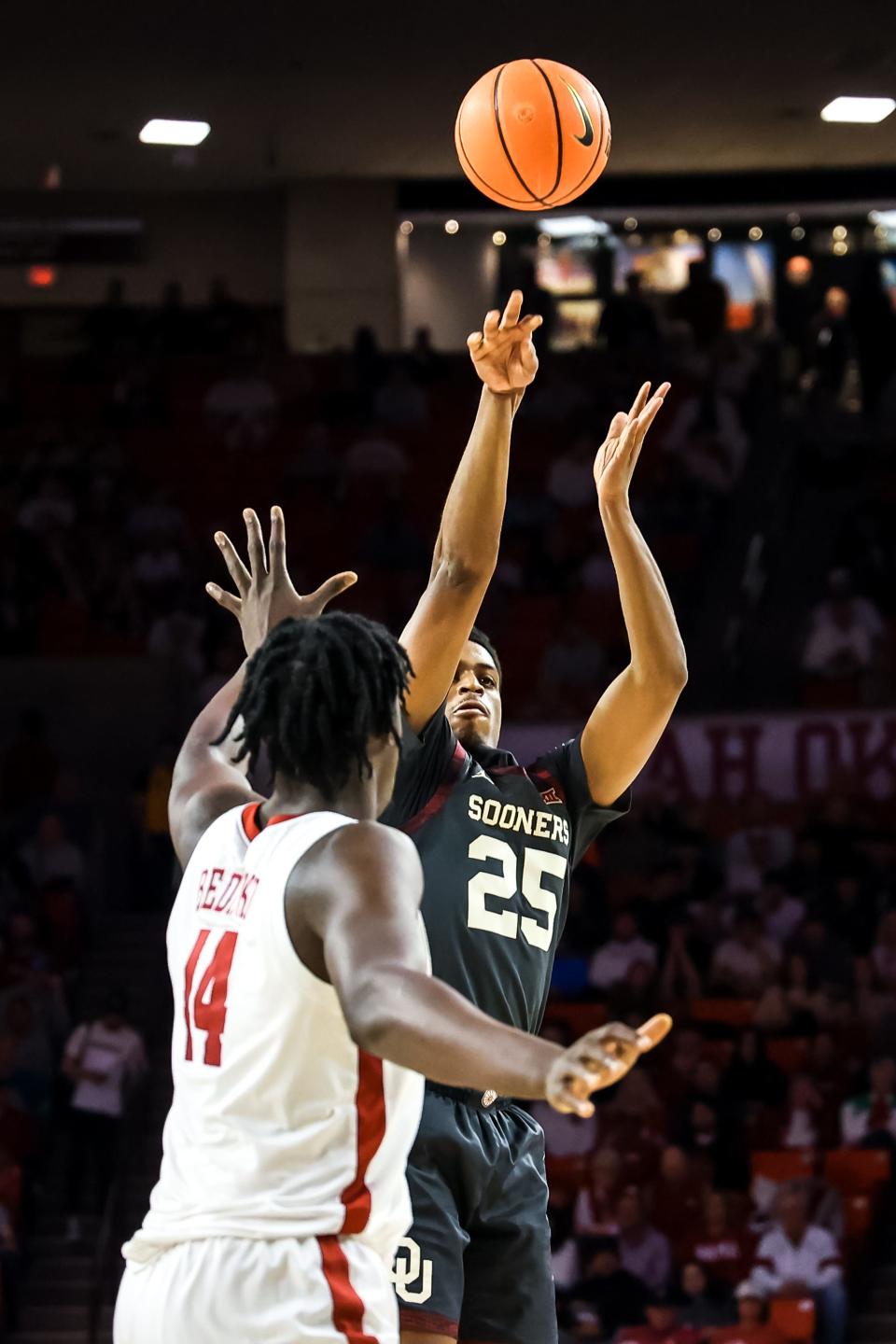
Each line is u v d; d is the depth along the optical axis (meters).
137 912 15.10
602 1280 10.83
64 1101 12.09
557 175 4.67
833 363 20.50
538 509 18.55
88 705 16.95
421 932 2.30
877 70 16.83
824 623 16.47
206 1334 2.34
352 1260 2.39
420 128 18.61
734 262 22.42
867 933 13.91
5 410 20.06
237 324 20.58
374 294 20.94
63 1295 11.52
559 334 22.45
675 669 3.82
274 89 17.22
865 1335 11.32
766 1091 12.16
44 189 20.69
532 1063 2.03
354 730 2.54
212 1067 2.46
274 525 3.24
